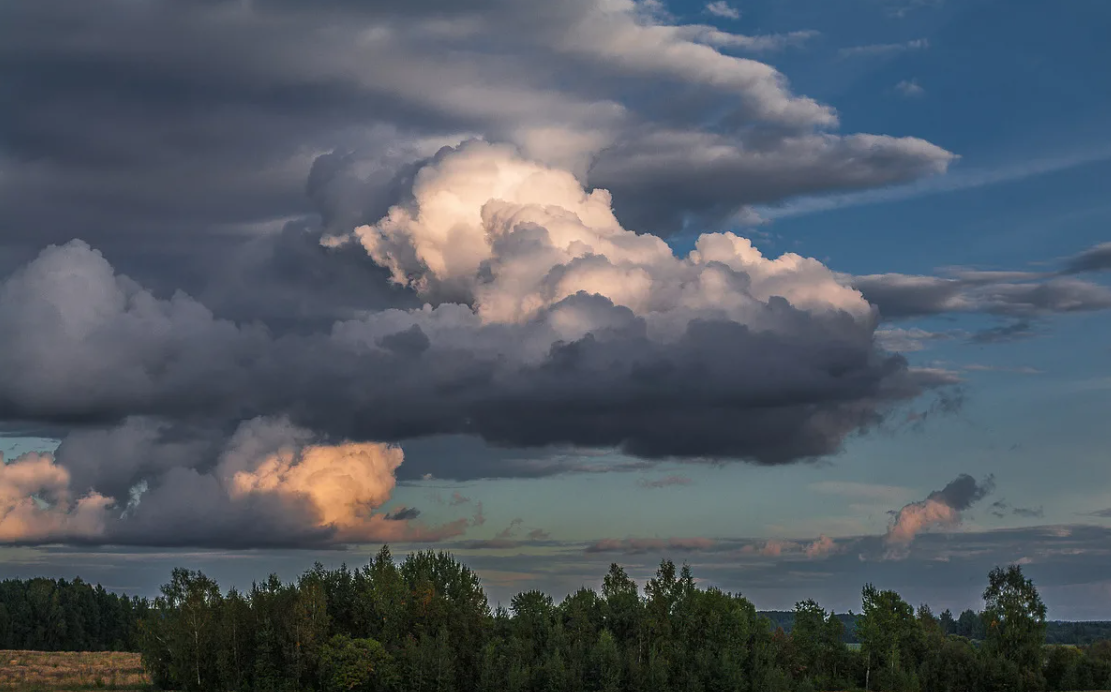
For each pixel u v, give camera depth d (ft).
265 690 507.71
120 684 544.21
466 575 600.80
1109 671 654.94
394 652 535.60
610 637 556.51
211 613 537.65
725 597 632.38
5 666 633.20
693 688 549.13
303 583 554.46
